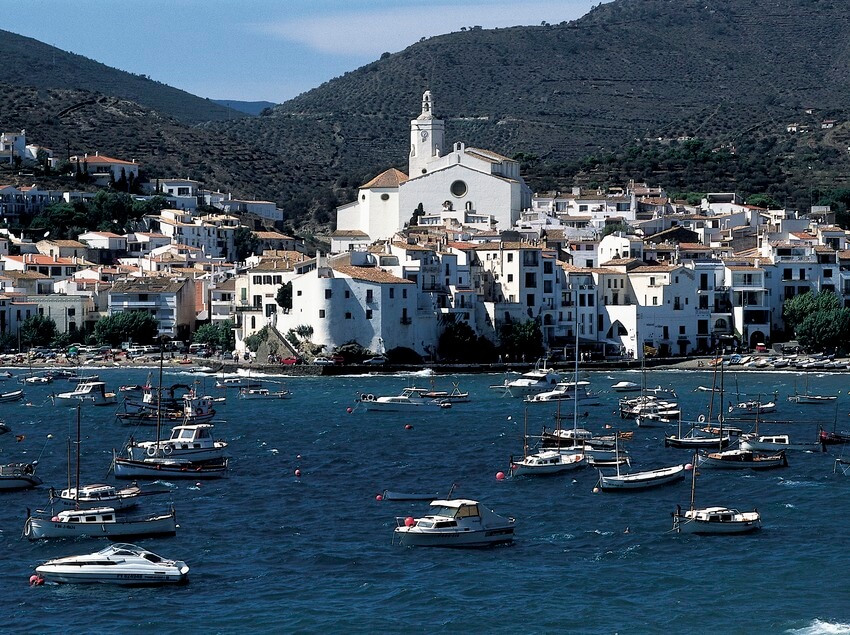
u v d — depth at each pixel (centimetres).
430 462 19338
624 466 18738
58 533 14700
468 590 12938
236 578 13338
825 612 12369
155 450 19288
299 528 15238
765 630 11931
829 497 16700
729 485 17450
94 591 12938
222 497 16888
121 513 15912
